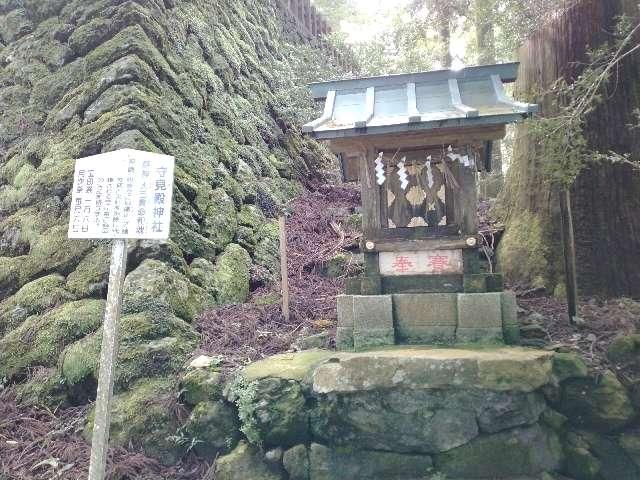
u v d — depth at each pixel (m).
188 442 3.59
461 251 3.96
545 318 4.23
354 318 3.98
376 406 3.33
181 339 4.24
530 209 5.27
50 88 6.12
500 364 3.20
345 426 3.40
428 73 4.08
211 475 3.42
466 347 3.65
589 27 4.84
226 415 3.56
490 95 3.90
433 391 3.26
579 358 3.46
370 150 4.04
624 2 4.73
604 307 4.30
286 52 10.81
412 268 4.03
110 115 5.21
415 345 3.82
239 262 5.62
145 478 3.41
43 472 3.44
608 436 3.37
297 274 6.12
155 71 5.79
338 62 11.92
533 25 5.50
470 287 3.87
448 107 3.85
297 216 7.48
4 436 3.77
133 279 4.36
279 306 5.12
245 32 9.17
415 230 4.03
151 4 6.27
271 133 8.47
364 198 4.07
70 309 4.41
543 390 3.32
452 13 7.14
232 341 4.41
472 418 3.26
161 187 3.19
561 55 4.99
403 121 3.64
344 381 3.33
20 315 4.62
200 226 5.43
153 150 5.08
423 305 3.92
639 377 3.44
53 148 5.55
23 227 5.23
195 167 5.71
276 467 3.44
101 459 2.85
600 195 4.66
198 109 6.39
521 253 5.14
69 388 4.05
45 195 5.30
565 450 3.33
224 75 7.50
